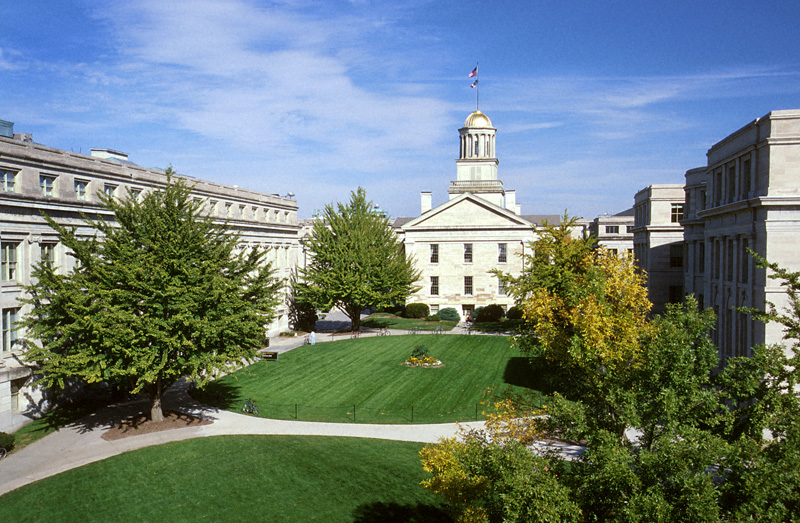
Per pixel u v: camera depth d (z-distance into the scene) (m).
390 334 61.06
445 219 75.00
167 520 21.27
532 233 73.00
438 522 21.11
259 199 58.56
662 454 11.62
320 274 59.50
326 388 39.72
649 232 60.59
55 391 33.69
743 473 11.41
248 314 30.58
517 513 11.59
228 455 26.94
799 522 10.39
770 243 29.17
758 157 30.77
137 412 34.06
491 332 62.06
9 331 30.45
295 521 21.19
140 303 27.59
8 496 22.83
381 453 27.39
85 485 23.81
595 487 12.02
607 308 18.33
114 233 28.92
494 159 86.62
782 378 13.59
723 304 35.69
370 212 63.47
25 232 30.86
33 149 31.53
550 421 14.98
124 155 48.06
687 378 13.18
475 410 34.31
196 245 29.25
